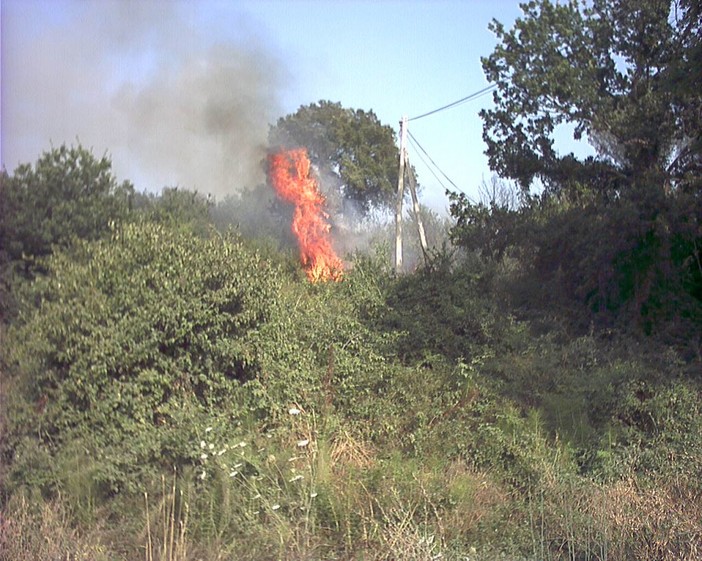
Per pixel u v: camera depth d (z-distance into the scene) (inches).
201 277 328.5
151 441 282.2
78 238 366.9
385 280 488.1
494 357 425.4
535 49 745.0
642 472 349.4
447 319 443.2
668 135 636.7
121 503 269.6
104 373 293.9
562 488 311.3
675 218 527.8
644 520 286.4
